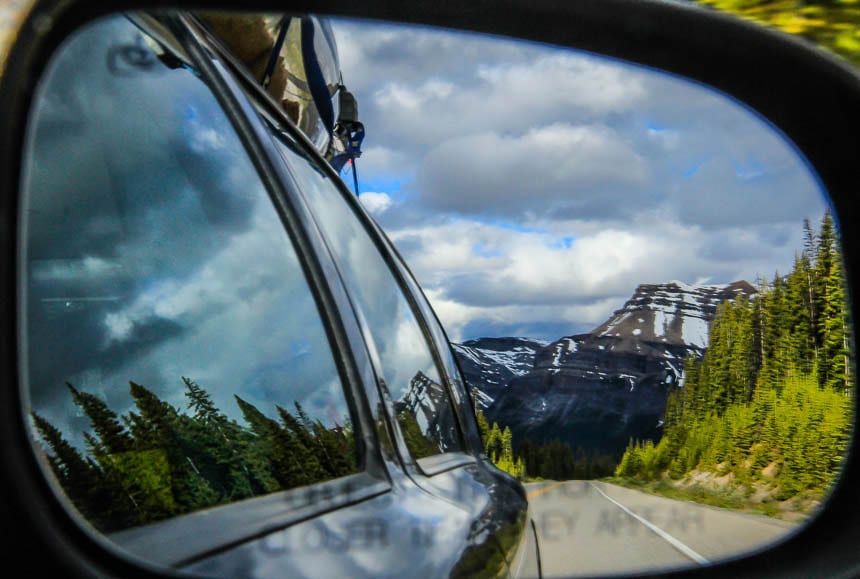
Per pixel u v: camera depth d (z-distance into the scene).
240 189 1.61
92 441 1.09
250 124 1.77
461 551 1.41
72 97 1.26
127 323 1.23
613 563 1.50
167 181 1.41
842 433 1.93
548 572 1.55
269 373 1.44
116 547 0.96
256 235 1.59
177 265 1.36
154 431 1.17
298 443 1.39
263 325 1.49
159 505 1.11
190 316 1.33
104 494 1.07
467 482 1.87
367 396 1.70
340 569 1.14
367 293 2.02
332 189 2.13
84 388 1.13
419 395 2.05
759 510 2.02
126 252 1.28
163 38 1.56
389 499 1.45
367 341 1.85
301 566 1.11
